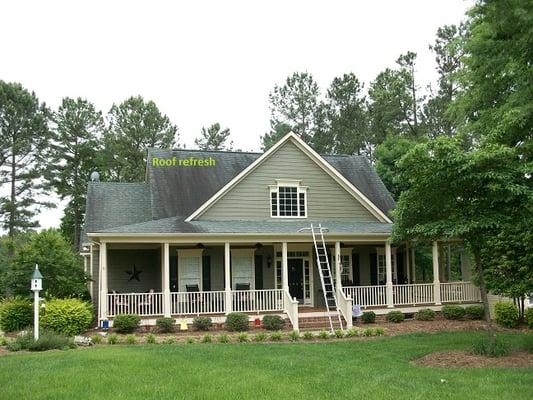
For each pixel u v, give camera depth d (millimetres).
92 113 51812
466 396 9266
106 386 10055
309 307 24484
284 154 24938
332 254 25641
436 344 15586
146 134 49438
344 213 25547
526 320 19828
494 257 17750
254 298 21391
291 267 25266
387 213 26672
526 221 12945
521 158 15531
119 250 24312
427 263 34938
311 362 12617
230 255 24453
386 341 16609
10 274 20125
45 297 20141
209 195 24984
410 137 43875
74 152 51688
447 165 12711
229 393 9539
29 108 49531
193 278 23891
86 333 19062
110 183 26984
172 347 15367
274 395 9422
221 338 17297
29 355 13773
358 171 29094
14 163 49875
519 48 16594
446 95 43406
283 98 51969
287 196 24781
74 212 51531
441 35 43344
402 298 23203
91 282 24406
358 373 11266
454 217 13148
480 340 15891
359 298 22531
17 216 49250
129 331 19438
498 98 18859
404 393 9492
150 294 20562
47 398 9258
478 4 17359
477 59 18406
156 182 25031
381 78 47375
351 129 49625
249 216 24031
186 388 9906
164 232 20391
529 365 11961
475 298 24234
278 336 17641
